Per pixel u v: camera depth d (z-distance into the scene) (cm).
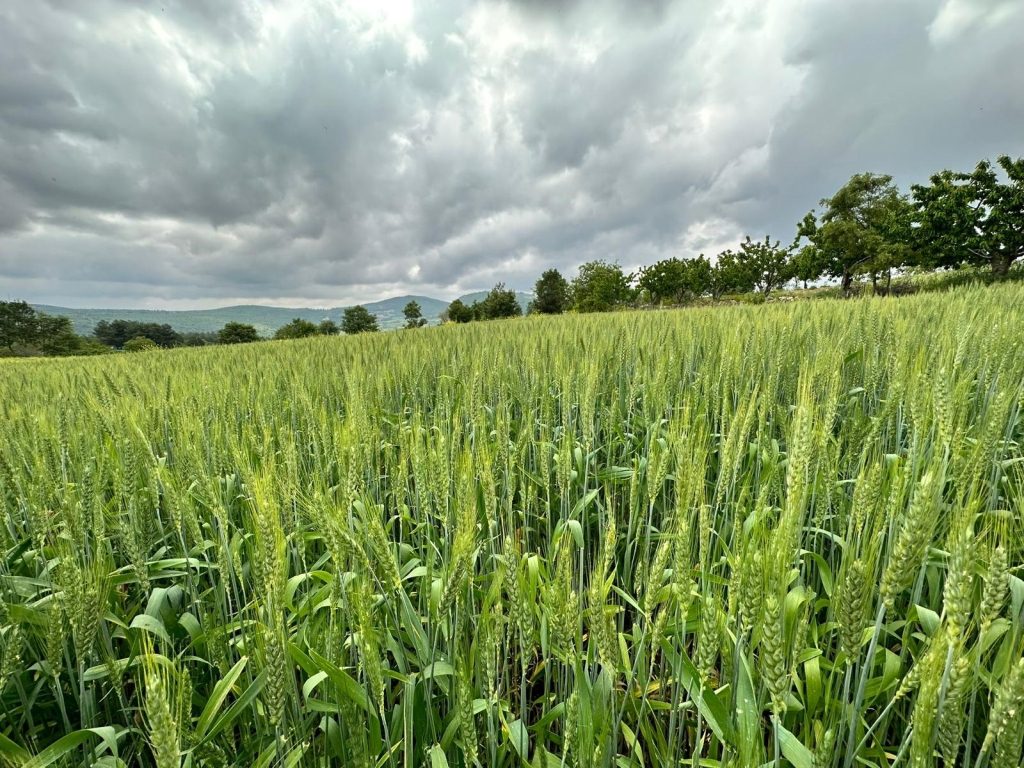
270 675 177
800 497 218
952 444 263
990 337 457
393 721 236
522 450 418
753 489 406
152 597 296
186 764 207
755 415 482
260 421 483
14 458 391
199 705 294
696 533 329
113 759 240
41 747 284
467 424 517
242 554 366
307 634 252
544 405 539
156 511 372
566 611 188
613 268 7669
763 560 181
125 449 365
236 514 418
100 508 305
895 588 166
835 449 308
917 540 162
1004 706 132
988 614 156
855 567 162
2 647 240
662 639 223
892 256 3847
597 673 273
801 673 257
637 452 521
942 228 3472
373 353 1087
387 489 459
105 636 256
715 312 1675
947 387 251
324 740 223
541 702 311
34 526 301
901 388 391
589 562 409
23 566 343
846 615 166
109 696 297
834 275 4778
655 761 242
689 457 254
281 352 1405
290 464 321
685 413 339
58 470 383
